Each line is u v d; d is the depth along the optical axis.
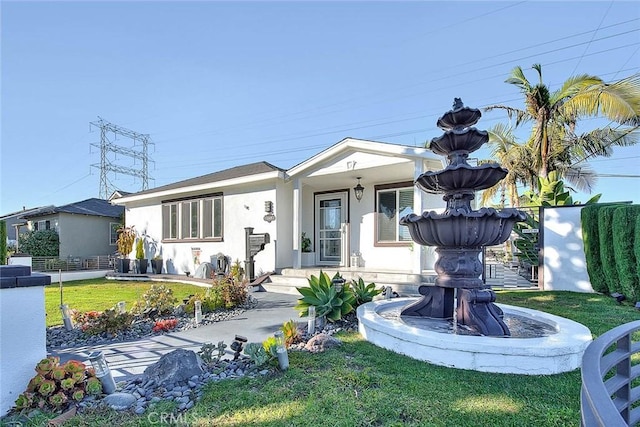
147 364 4.21
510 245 14.57
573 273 8.00
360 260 11.88
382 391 3.21
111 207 23.66
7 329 2.99
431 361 3.90
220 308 7.51
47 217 21.09
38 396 2.95
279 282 10.76
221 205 13.19
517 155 15.16
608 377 3.42
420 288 5.33
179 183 16.23
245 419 2.76
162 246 15.40
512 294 7.65
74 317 6.12
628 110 10.02
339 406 2.94
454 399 3.07
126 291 10.65
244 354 4.11
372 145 9.40
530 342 3.74
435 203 10.22
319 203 13.06
